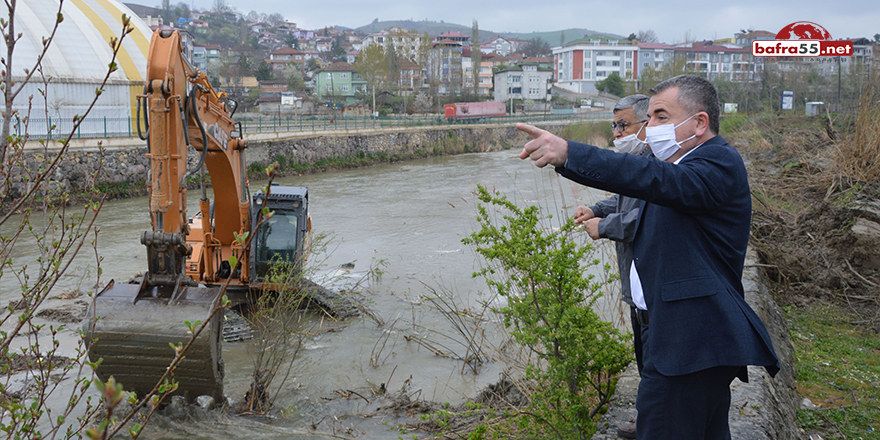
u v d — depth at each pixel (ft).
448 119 191.62
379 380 21.35
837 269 26.96
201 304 15.62
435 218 58.44
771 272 27.45
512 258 10.23
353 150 123.85
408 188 83.41
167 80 16.03
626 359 10.29
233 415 17.79
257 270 27.99
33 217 53.78
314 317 27.94
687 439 7.17
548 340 10.11
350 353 23.82
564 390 10.31
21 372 20.25
